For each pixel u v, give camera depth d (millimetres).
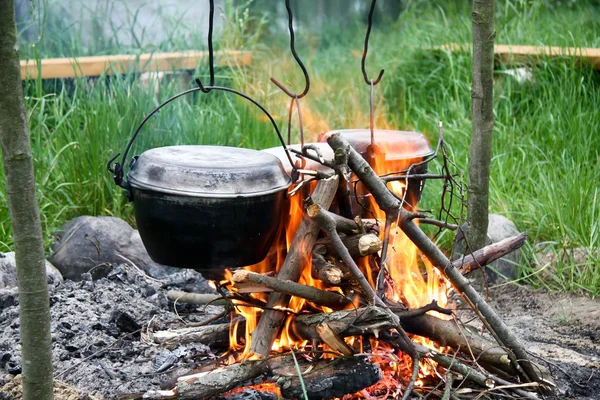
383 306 2211
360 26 7688
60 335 2707
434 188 4242
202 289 3348
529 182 4398
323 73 6027
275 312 2297
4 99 1791
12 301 3002
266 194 2129
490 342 2379
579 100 4746
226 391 2191
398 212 2238
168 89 4414
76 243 3453
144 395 2152
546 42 5652
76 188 3861
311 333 2289
